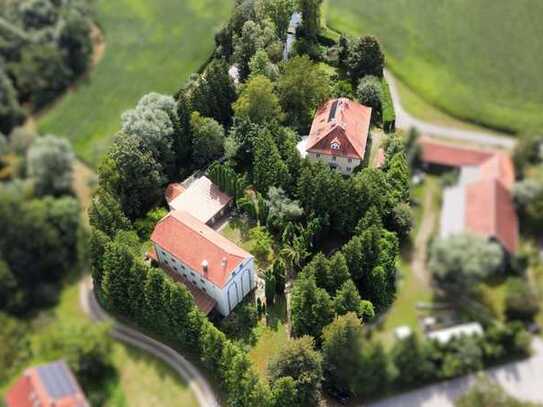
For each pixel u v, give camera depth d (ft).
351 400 211.82
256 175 287.69
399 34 294.66
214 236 255.50
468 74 215.31
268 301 254.47
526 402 153.79
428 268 167.94
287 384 203.82
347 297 217.56
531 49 221.87
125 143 272.72
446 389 166.09
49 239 237.66
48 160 244.01
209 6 369.09
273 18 366.63
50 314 231.09
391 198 224.53
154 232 257.34
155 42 332.19
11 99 258.16
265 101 304.09
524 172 156.66
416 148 177.47
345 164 294.25
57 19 283.18
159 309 232.94
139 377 231.09
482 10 252.42
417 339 167.12
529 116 177.99
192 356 238.89
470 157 165.68
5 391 208.74
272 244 276.82
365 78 320.09
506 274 152.15
